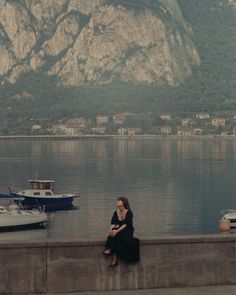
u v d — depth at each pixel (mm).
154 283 18516
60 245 18125
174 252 18609
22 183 184375
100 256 18281
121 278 18359
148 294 17922
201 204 134750
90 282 18250
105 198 145875
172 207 129625
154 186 175375
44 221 91812
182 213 120125
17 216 89125
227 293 18000
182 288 18500
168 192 159875
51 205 127188
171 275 18594
